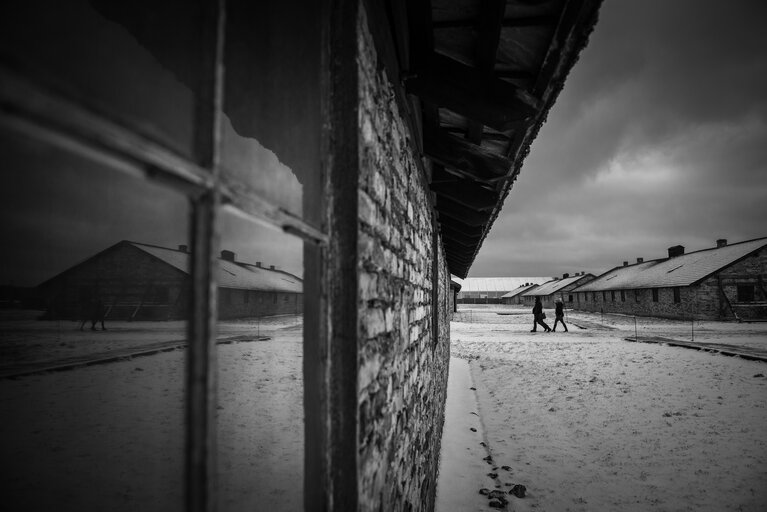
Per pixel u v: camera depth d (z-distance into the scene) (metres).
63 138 0.40
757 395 7.20
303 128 1.65
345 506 1.13
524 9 1.53
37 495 2.92
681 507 3.80
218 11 0.67
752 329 20.05
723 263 28.28
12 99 0.35
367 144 1.33
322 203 1.19
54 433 4.30
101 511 2.68
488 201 3.61
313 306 1.18
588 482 4.28
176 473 3.31
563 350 13.59
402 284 2.12
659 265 39.59
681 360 10.76
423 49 1.86
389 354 1.71
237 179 0.71
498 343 16.14
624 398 7.37
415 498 2.42
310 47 1.48
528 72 2.00
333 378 1.17
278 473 3.20
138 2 1.57
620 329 21.81
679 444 5.23
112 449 3.85
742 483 4.19
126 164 0.49
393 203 1.85
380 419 1.49
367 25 1.36
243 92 1.86
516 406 7.12
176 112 1.89
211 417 0.61
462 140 2.75
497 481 4.25
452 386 8.85
